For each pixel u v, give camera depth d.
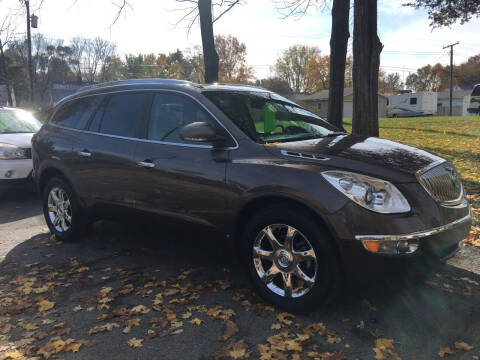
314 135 4.05
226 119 3.74
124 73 77.81
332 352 2.81
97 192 4.68
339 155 3.24
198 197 3.71
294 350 2.84
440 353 2.77
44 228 6.00
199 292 3.76
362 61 7.63
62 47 58.88
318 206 2.99
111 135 4.59
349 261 2.95
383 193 2.93
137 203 4.25
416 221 2.92
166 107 4.21
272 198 3.29
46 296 3.80
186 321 3.27
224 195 3.53
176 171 3.85
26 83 54.84
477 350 2.81
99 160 4.59
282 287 3.40
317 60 74.31
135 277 4.16
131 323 3.26
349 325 3.14
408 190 2.99
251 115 3.95
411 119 28.70
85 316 3.41
